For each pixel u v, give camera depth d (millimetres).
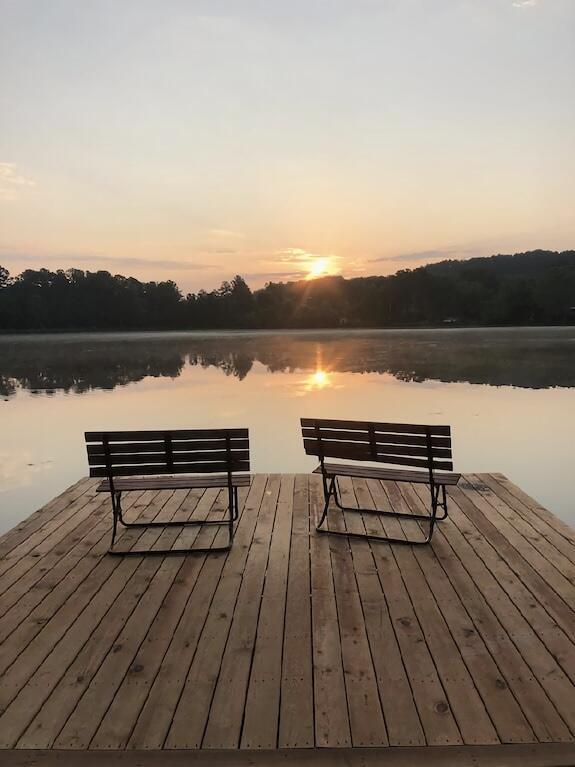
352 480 6066
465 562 4027
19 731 2438
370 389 16078
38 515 5102
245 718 2506
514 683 2717
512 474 7648
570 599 3502
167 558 4160
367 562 4055
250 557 4164
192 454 4375
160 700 2627
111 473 4395
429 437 4375
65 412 13266
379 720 2482
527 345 35188
